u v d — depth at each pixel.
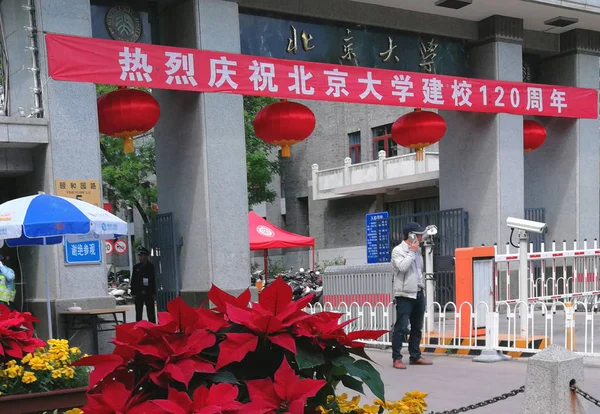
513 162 13.26
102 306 8.80
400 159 23.42
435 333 9.42
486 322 8.41
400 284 8.01
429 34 12.78
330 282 10.29
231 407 2.18
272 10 10.87
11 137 8.34
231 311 2.47
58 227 6.88
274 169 27.22
